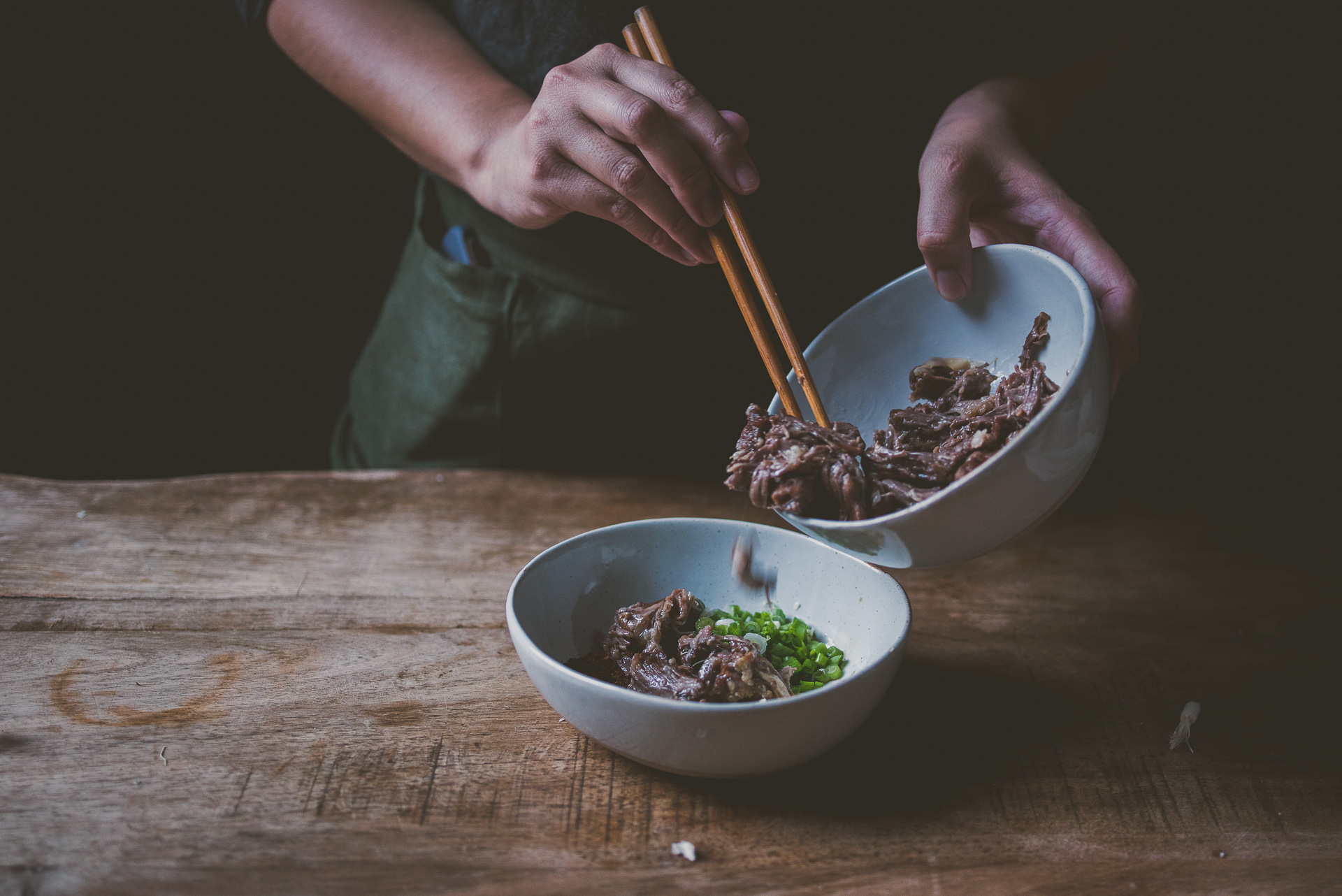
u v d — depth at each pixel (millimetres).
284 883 497
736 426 960
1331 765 575
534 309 888
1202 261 1225
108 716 584
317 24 805
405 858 510
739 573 646
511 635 551
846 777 561
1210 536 778
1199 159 1182
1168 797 553
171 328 1320
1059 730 595
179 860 506
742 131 614
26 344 1259
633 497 821
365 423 1017
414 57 782
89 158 1211
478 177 744
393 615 674
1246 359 1246
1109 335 603
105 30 1155
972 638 669
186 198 1269
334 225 1337
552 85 635
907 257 923
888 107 854
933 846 525
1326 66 1126
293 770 554
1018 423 552
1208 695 623
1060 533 781
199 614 669
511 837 522
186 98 1219
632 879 505
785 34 802
